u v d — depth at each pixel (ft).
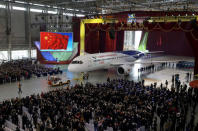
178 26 108.88
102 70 153.69
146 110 64.08
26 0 163.12
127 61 152.66
